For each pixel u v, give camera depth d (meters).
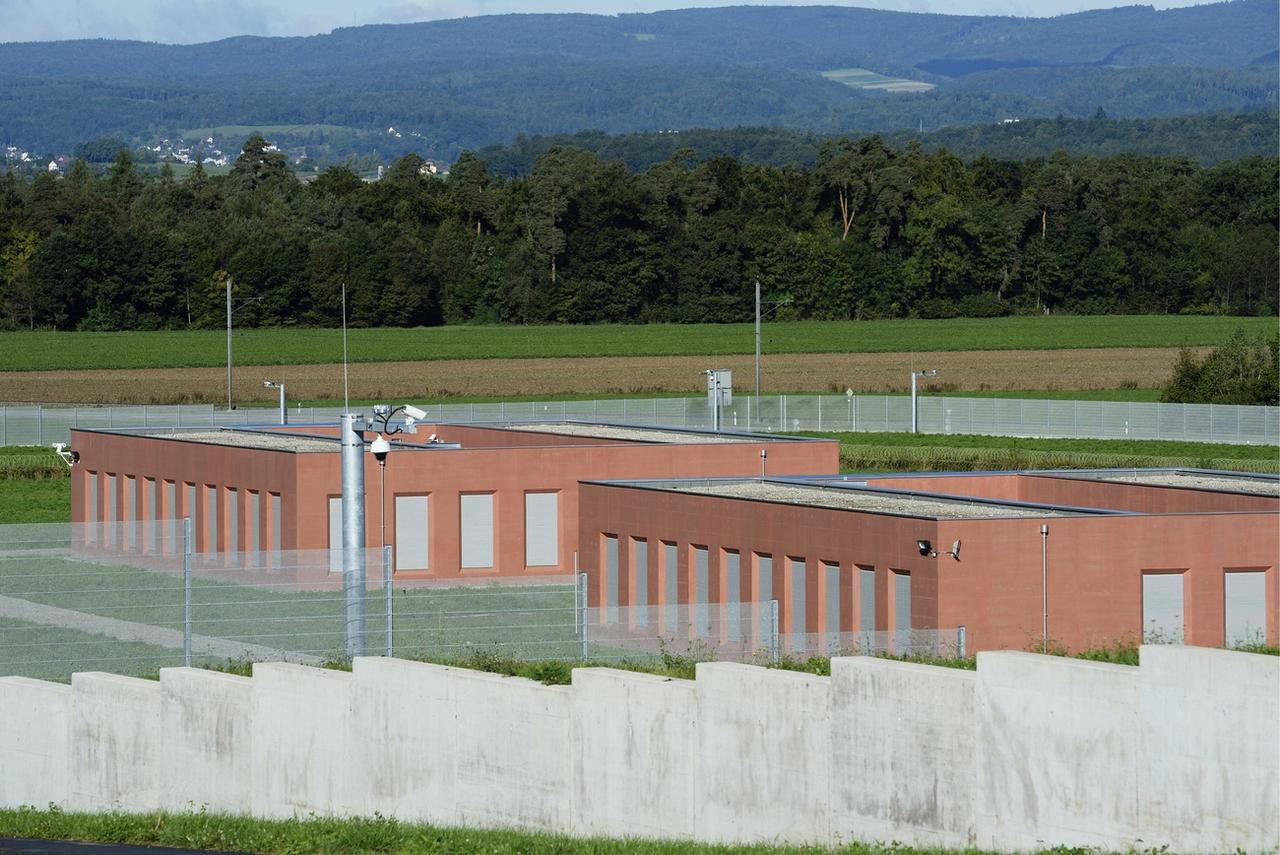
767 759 41.31
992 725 38.28
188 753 50.03
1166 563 69.69
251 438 114.12
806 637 55.09
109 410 191.50
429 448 98.56
